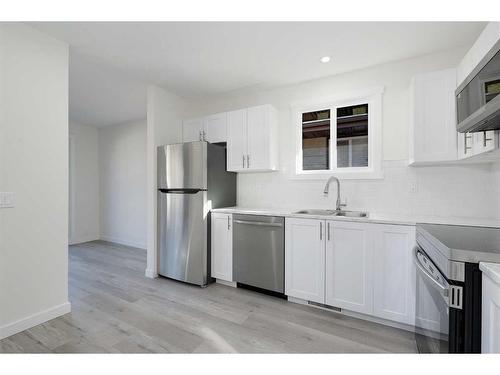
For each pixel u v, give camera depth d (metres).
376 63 2.50
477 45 1.58
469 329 1.04
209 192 2.86
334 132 2.82
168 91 3.33
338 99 2.73
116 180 5.07
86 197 5.13
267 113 2.85
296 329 1.91
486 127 1.39
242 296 2.50
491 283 0.94
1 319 1.78
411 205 2.37
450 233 1.44
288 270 2.34
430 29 1.95
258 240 2.51
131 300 2.41
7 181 1.81
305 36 2.07
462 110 1.39
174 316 2.10
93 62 2.54
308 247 2.24
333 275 2.12
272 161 2.90
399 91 2.44
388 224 1.91
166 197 3.02
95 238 5.28
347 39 2.10
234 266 2.68
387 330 1.89
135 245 4.76
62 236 2.12
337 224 2.10
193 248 2.82
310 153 2.98
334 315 2.12
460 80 1.86
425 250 1.50
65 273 2.14
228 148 3.10
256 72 2.74
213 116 3.25
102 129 5.31
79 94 3.45
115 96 3.52
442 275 1.18
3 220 1.79
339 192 2.60
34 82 1.96
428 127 2.00
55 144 2.08
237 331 1.88
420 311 1.56
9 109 1.82
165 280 2.98
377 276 1.95
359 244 2.02
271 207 3.09
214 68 2.65
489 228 1.61
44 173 2.01
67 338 1.78
